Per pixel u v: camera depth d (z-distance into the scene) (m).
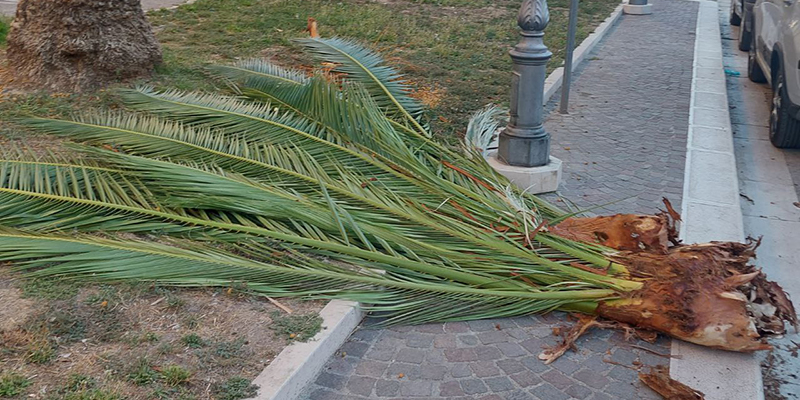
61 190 5.04
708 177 7.28
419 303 4.61
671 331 4.45
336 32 12.34
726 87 11.45
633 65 12.42
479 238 4.91
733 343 4.36
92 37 8.12
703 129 8.82
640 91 10.66
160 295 4.39
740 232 6.11
